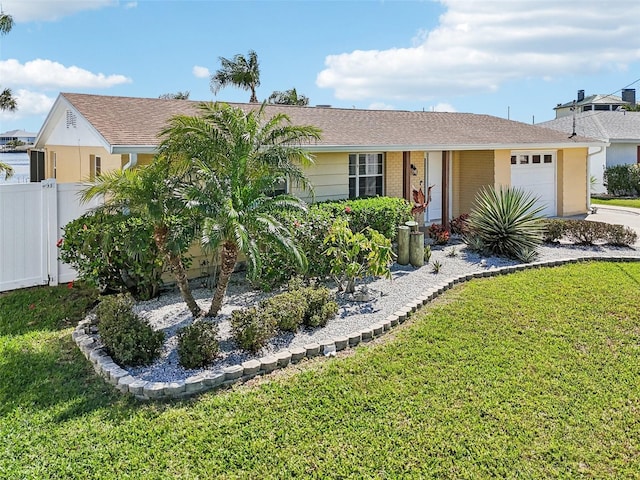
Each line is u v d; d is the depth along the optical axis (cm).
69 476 383
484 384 521
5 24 1611
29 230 881
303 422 454
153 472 387
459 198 1627
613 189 2495
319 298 703
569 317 720
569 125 3009
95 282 779
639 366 564
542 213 1711
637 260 1091
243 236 586
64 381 543
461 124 1727
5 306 792
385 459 402
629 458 406
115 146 845
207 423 455
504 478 382
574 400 491
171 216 656
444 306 777
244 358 583
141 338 570
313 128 743
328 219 900
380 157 1378
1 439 431
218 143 655
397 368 561
